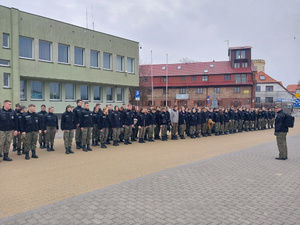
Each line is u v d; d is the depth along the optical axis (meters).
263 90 69.31
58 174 7.40
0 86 20.95
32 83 23.94
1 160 9.23
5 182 6.62
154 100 63.31
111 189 6.09
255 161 9.23
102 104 29.62
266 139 15.89
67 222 4.37
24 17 22.38
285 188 6.22
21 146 11.05
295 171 7.84
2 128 9.00
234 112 19.80
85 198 5.50
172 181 6.75
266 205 5.16
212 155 10.41
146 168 8.17
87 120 11.11
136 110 14.54
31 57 23.09
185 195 5.70
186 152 11.01
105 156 10.01
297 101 22.72
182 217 4.59
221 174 7.45
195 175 7.33
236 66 60.41
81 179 6.92
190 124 16.08
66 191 5.98
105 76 28.88
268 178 7.06
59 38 24.78
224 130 18.92
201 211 4.85
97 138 12.75
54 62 24.42
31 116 9.50
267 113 23.34
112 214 4.70
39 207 5.03
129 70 31.94
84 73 26.88
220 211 4.86
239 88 59.31
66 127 10.50
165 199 5.46
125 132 13.11
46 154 10.40
